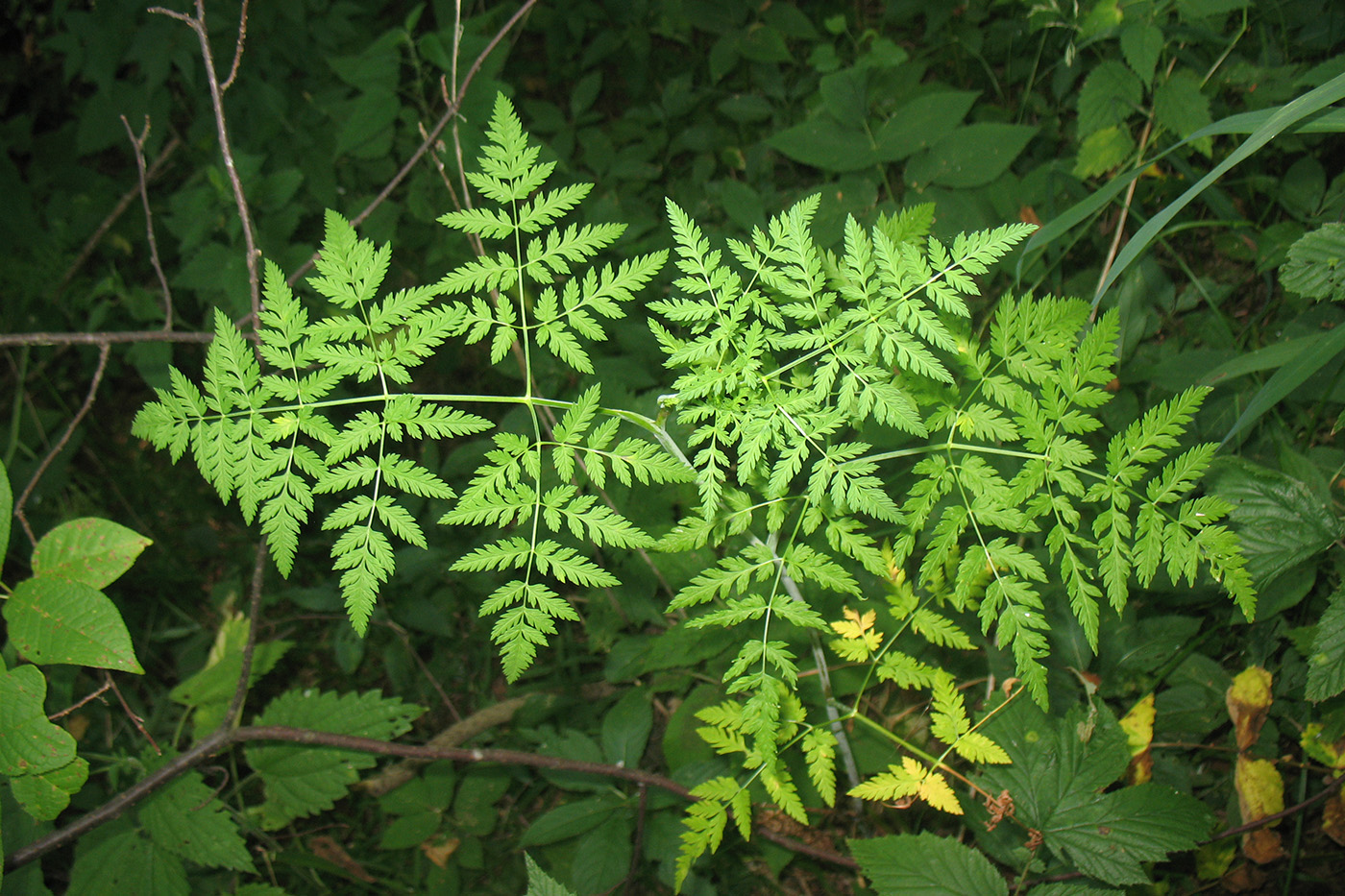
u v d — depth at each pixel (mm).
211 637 2932
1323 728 1920
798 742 2172
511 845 2441
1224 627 2170
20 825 2035
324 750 2193
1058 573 2141
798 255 1417
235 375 1446
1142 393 2451
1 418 3332
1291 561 1784
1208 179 1541
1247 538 1820
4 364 3418
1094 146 2482
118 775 2463
